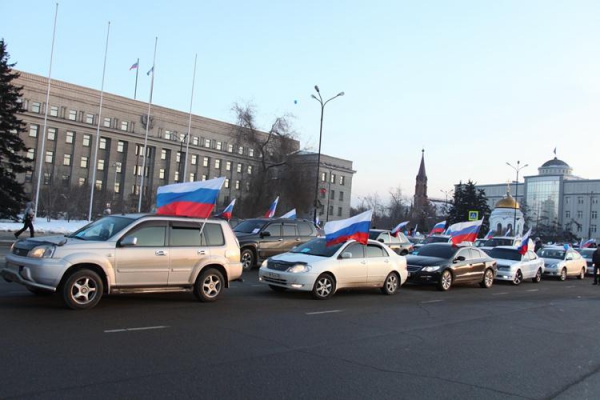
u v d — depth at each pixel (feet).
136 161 278.87
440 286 51.85
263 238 57.72
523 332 30.89
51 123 245.65
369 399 17.03
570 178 379.96
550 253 84.28
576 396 18.60
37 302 30.14
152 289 31.53
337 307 36.58
